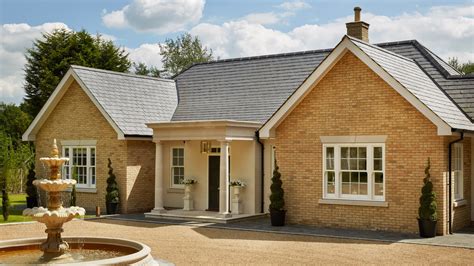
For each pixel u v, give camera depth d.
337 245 15.92
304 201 20.02
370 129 18.72
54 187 12.86
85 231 19.20
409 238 16.95
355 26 22.12
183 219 22.20
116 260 10.75
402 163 18.09
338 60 19.34
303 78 25.28
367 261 13.58
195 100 27.80
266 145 22.95
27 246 13.80
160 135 23.03
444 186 17.45
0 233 18.95
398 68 19.61
